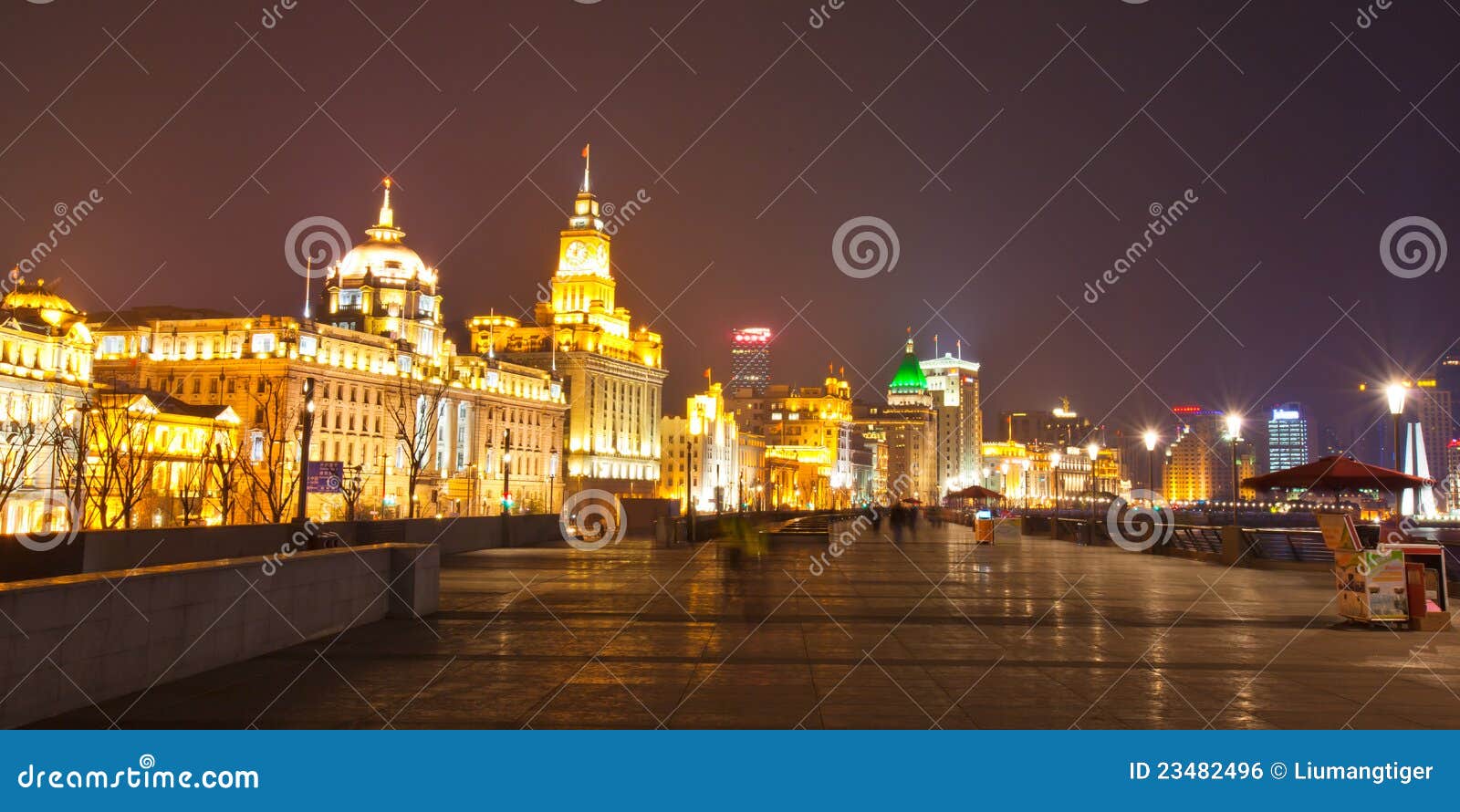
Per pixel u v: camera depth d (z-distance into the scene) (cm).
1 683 1066
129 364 13788
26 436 8694
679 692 1270
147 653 1276
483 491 16900
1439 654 1570
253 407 13362
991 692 1274
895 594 2462
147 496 9706
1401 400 3269
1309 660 1519
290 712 1162
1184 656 1547
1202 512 15612
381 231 17600
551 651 1557
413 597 1950
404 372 15638
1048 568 3378
